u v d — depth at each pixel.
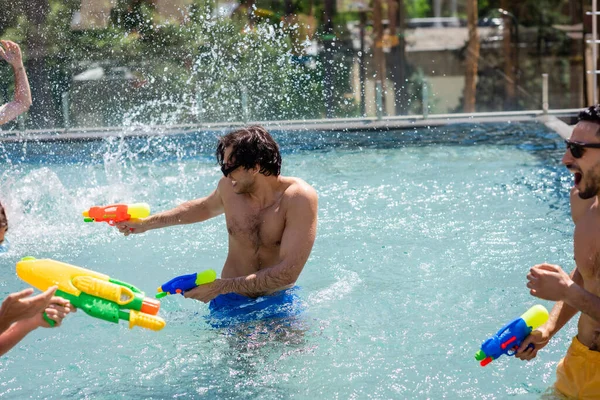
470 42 9.30
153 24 9.18
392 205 5.78
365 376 3.08
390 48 9.23
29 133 8.62
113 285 2.69
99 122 8.99
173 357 3.29
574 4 9.30
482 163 7.14
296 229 3.59
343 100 9.20
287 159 7.56
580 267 2.61
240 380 3.08
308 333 3.49
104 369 3.21
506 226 5.15
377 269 4.38
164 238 5.16
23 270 2.73
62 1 9.03
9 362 3.30
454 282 4.12
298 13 9.24
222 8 9.25
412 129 8.73
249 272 3.76
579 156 2.44
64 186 6.67
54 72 8.99
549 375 3.02
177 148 8.11
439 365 3.15
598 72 9.07
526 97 9.41
